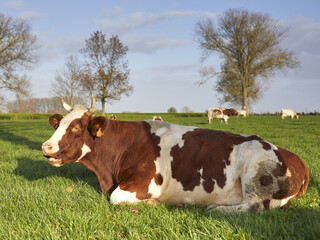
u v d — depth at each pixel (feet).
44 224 10.21
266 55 168.04
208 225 9.57
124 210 11.30
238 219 10.00
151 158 12.78
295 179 11.71
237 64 178.40
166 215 10.74
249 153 11.59
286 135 45.96
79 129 13.29
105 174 13.88
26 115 207.92
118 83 149.69
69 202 12.54
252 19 168.25
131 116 192.65
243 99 174.70
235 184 11.70
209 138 12.63
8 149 32.37
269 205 11.43
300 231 9.32
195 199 12.22
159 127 13.91
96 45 151.12
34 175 19.07
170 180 12.43
